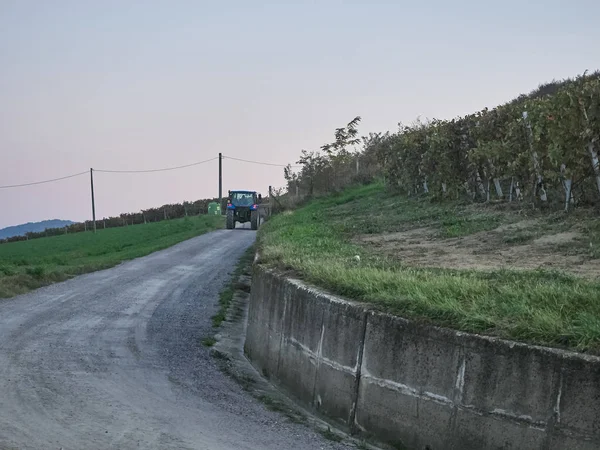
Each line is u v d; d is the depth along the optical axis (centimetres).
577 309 681
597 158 1428
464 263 1178
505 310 699
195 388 981
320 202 3772
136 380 1003
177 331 1420
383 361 762
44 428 729
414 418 716
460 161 2120
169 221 6006
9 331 1337
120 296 1831
